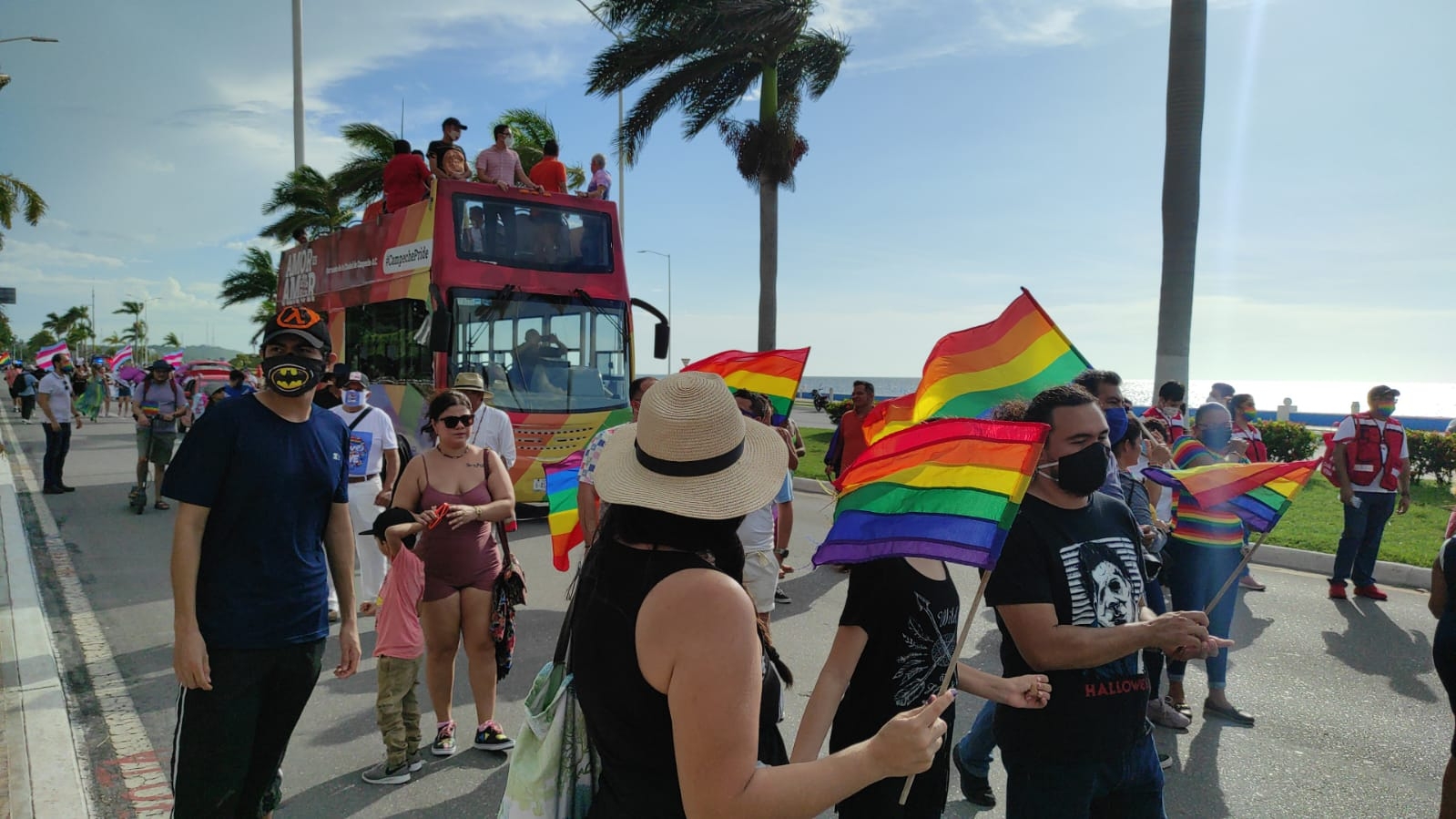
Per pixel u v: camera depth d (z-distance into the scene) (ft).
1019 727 8.53
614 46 60.34
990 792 13.42
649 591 5.12
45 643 19.77
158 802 13.32
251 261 96.48
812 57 63.67
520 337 35.22
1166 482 14.60
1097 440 8.39
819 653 20.22
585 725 5.77
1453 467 45.11
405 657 13.80
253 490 9.62
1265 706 17.13
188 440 9.52
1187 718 16.11
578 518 18.12
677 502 5.24
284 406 10.09
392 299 37.73
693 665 4.83
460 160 37.40
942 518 7.65
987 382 11.00
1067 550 8.39
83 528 34.53
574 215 37.24
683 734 4.83
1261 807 13.26
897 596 7.97
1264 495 13.19
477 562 14.73
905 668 7.99
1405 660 19.75
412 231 36.42
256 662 9.64
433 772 14.32
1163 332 37.63
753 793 4.81
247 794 10.25
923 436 7.85
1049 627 8.07
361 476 22.70
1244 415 29.19
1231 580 11.07
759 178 61.36
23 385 89.92
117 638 21.26
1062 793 8.36
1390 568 26.99
